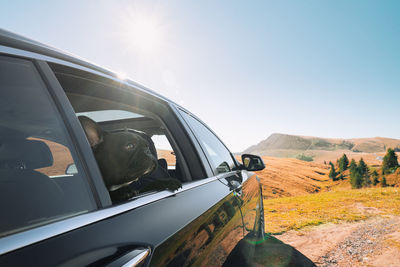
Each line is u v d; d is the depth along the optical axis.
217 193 1.78
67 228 0.67
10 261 0.50
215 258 1.40
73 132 0.85
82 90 1.32
